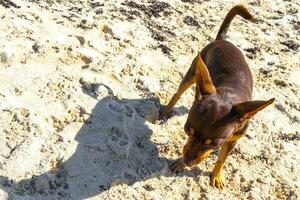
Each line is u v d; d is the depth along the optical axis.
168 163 1.50
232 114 1.34
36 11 1.84
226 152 1.45
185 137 1.58
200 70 1.36
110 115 1.56
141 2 2.08
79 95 1.59
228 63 1.52
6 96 1.52
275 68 1.94
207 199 1.46
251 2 2.29
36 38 1.72
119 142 1.51
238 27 2.11
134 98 1.64
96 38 1.82
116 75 1.69
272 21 2.19
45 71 1.63
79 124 1.52
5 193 1.34
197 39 1.96
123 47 1.82
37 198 1.36
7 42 1.66
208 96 1.36
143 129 1.56
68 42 1.76
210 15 2.12
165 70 1.78
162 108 1.64
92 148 1.47
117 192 1.41
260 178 1.53
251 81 1.53
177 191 1.46
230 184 1.51
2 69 1.59
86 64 1.70
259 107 1.31
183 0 2.17
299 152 1.64
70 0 1.97
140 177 1.46
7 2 1.82
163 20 2.02
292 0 2.36
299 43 2.10
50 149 1.44
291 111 1.76
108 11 1.97
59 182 1.40
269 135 1.66
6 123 1.46
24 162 1.40
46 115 1.51
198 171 1.51
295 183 1.54
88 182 1.41
